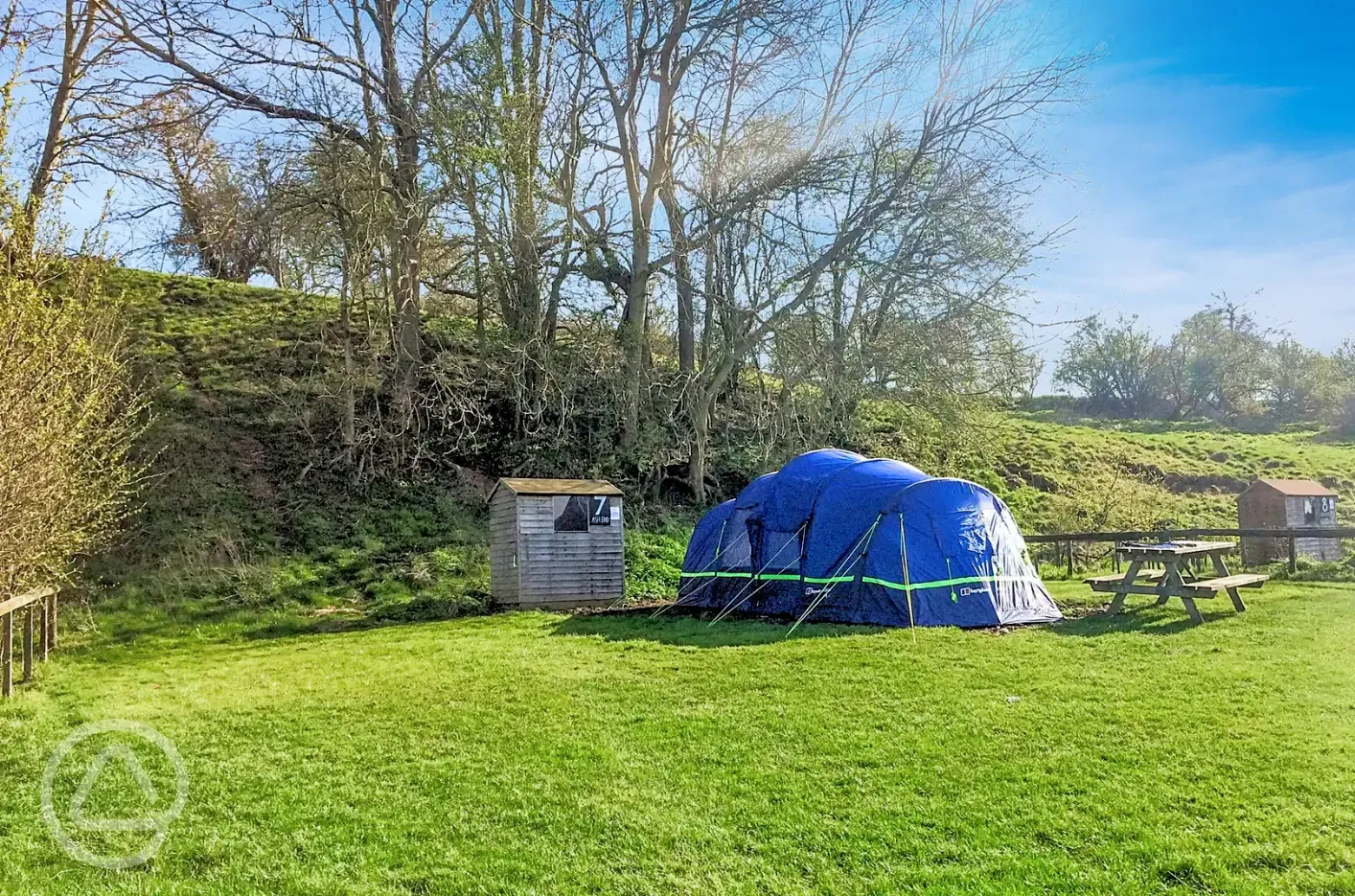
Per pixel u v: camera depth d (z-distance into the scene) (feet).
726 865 16.42
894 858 16.46
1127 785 19.40
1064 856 16.22
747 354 80.43
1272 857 15.72
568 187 79.97
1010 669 31.30
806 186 76.07
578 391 87.86
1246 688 27.07
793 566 47.57
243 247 89.25
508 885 15.93
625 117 81.82
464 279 81.46
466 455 78.43
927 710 26.18
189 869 16.92
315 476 69.92
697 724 25.68
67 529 39.73
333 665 37.55
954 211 72.79
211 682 34.73
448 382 77.20
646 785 20.67
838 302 80.07
